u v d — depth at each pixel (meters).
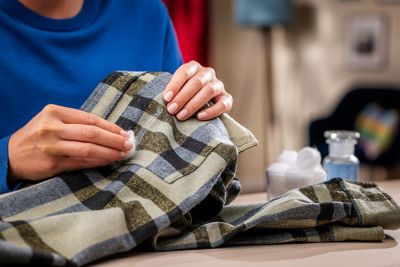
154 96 0.80
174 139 0.76
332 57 4.29
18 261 0.57
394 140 3.50
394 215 0.75
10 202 0.68
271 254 0.68
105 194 0.69
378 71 4.12
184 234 0.71
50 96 0.96
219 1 4.57
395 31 4.04
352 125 3.68
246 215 0.77
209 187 0.70
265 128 4.58
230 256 0.67
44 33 0.96
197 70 0.82
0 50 0.93
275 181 0.90
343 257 0.67
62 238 0.63
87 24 1.01
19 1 0.95
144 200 0.68
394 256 0.68
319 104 4.39
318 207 0.72
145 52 1.09
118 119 0.80
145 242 0.69
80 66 0.99
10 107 0.94
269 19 3.96
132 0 1.08
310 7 4.36
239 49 4.63
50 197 0.69
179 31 4.27
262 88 4.59
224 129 0.78
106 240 0.63
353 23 4.17
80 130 0.70
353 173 0.96
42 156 0.71
